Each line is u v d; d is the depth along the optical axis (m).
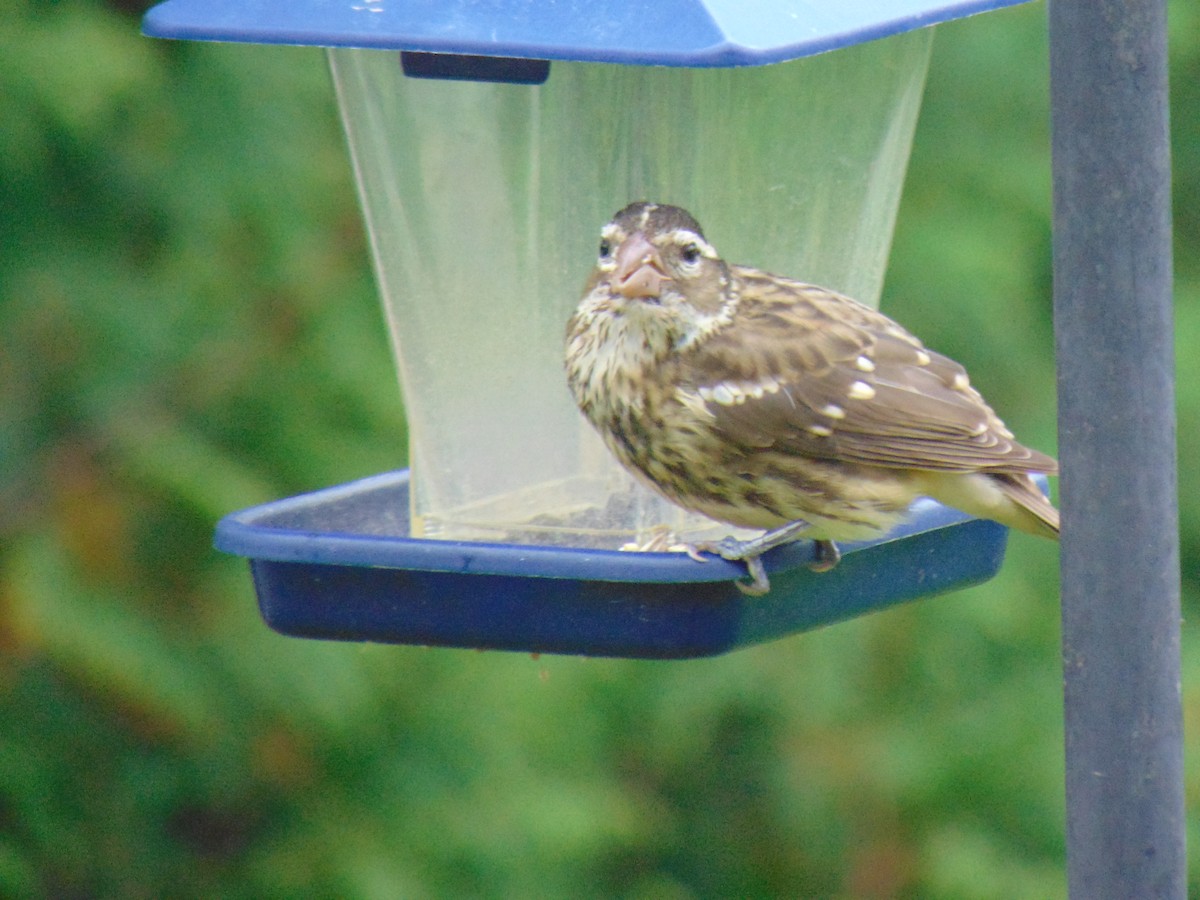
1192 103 13.39
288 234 10.96
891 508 7.21
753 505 7.23
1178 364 12.45
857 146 7.43
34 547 10.88
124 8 10.86
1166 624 5.54
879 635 11.80
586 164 7.18
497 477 7.41
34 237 10.91
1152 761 5.54
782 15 6.10
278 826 11.35
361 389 10.96
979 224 11.80
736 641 6.80
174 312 10.97
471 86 7.14
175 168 10.90
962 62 12.03
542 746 11.30
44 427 11.09
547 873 11.23
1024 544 11.88
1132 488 5.52
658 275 6.96
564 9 6.15
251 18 6.45
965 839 11.82
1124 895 5.56
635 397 7.14
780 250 7.49
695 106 7.12
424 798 11.19
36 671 11.39
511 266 7.28
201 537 11.11
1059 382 5.59
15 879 10.96
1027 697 11.79
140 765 11.42
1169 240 5.51
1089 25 5.45
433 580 6.75
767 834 12.45
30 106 10.50
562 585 6.68
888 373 7.30
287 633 7.00
